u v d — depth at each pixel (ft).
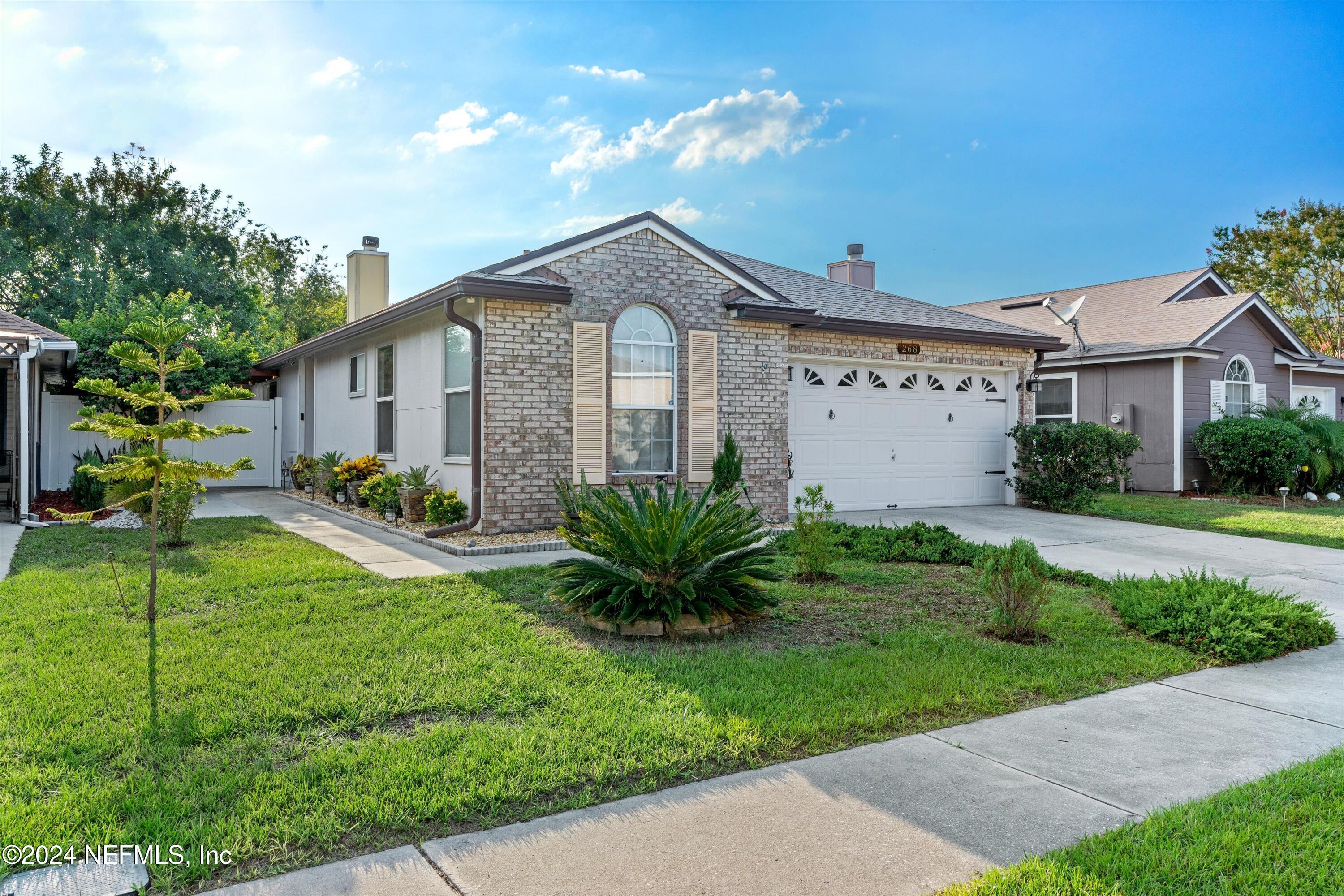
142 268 81.20
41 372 47.14
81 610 19.12
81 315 58.65
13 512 36.09
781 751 12.26
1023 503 46.24
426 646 16.96
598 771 11.22
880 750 12.44
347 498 43.16
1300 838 9.61
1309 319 96.94
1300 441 49.78
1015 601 19.06
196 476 17.06
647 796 10.77
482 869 8.95
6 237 75.10
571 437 32.86
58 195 80.89
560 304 32.55
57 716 12.62
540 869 8.96
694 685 14.99
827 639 18.76
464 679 14.92
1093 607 22.41
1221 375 57.06
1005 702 14.75
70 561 25.48
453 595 21.76
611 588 18.92
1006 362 46.37
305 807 10.08
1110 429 43.45
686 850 9.39
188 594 20.85
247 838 9.28
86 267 79.41
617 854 9.29
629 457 34.76
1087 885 8.57
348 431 48.85
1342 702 15.11
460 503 33.32
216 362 57.47
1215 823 9.98
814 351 39.91
